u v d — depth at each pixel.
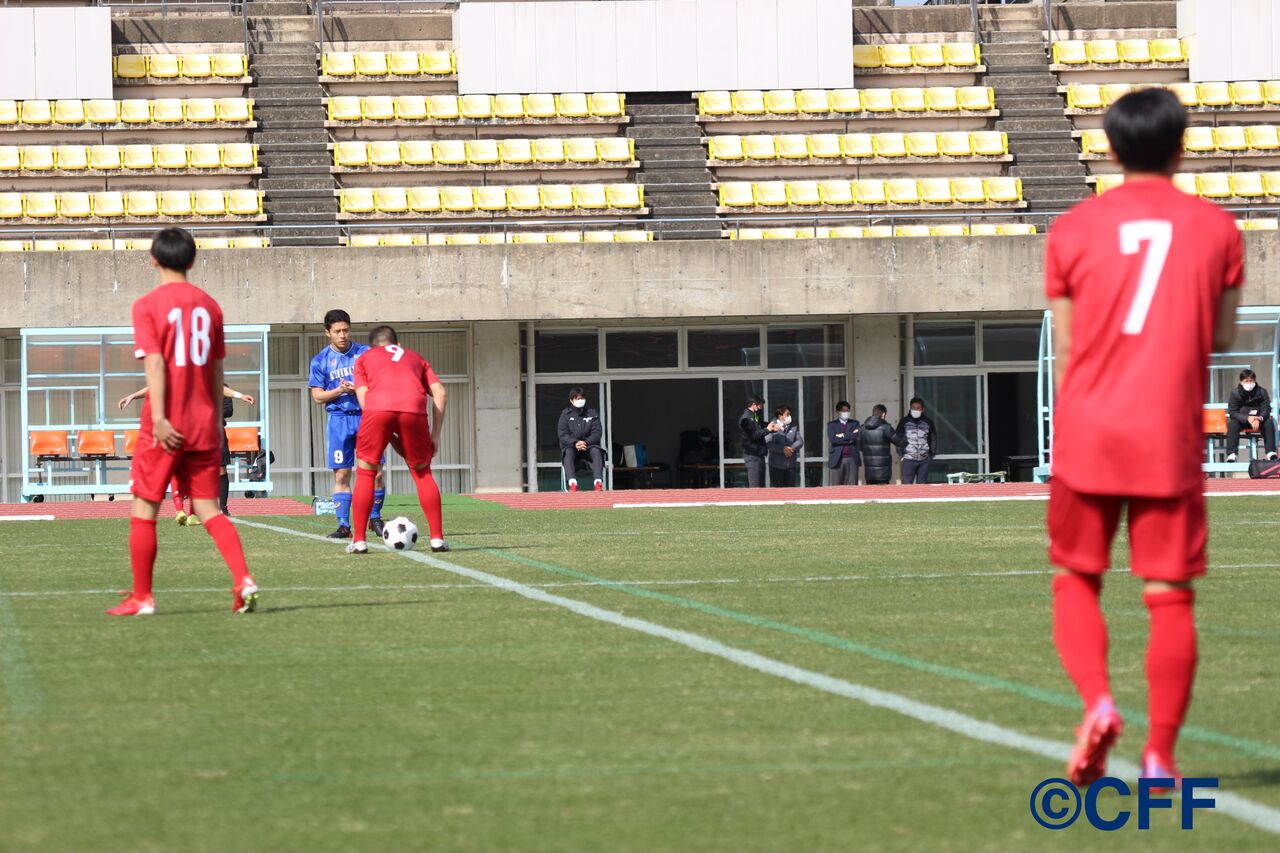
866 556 26.73
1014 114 80.62
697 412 72.94
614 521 38.97
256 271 64.56
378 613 18.78
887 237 67.00
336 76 78.94
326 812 9.36
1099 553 9.91
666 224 74.62
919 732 11.49
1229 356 65.50
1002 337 73.19
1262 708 12.41
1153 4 85.06
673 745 11.16
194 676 14.26
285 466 70.44
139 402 64.31
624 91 78.75
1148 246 9.66
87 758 10.87
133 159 74.50
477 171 75.88
